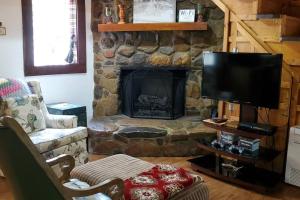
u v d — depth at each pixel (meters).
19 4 3.87
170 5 4.33
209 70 3.55
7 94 3.23
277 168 3.51
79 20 4.47
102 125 4.23
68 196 1.65
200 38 4.38
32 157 1.50
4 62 3.82
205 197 2.39
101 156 4.00
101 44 4.61
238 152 3.22
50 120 3.48
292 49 3.30
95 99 4.76
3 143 1.52
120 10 4.41
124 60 4.60
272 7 3.30
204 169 3.42
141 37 4.50
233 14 3.77
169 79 4.51
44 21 4.25
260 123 3.34
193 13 4.30
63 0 4.38
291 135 3.17
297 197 3.01
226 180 3.28
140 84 4.64
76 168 2.46
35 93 3.55
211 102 4.49
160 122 4.36
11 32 3.84
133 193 2.05
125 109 4.77
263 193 3.05
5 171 1.65
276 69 3.04
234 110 3.91
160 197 2.06
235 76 3.33
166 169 2.45
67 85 4.48
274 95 3.09
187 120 4.44
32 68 4.09
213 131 3.98
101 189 1.83
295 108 3.36
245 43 3.68
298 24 3.21
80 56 4.55
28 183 1.59
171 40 4.46
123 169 2.43
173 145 3.99
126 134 3.97
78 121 4.10
